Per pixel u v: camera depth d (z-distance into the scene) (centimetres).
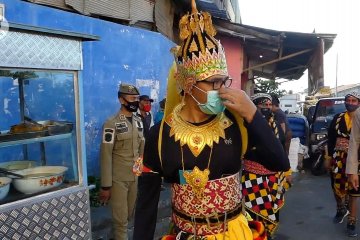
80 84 291
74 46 284
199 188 159
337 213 525
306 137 973
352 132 403
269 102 401
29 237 257
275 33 848
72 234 286
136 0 664
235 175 168
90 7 574
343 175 499
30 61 255
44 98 301
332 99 964
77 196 288
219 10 849
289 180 415
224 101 154
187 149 161
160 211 517
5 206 245
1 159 278
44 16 494
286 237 468
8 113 301
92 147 580
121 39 626
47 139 281
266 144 157
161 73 739
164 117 172
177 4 816
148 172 173
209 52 156
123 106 384
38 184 266
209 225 161
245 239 164
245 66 1155
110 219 466
